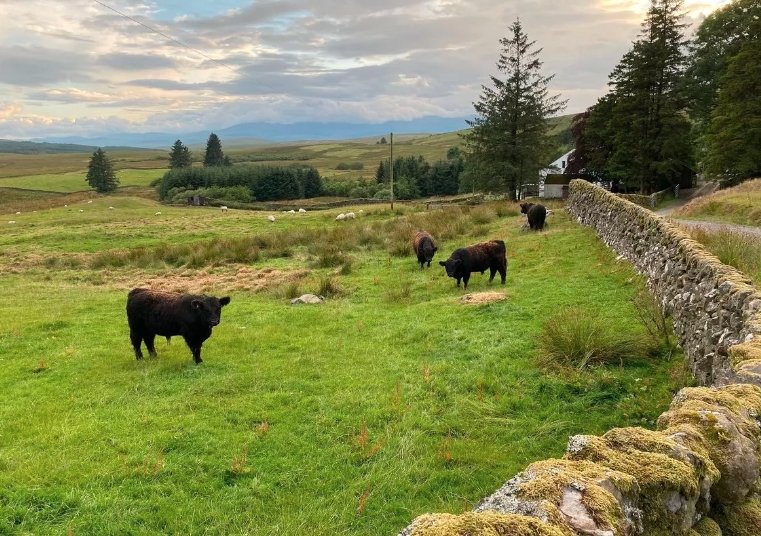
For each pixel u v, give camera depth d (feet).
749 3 139.74
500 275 45.68
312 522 15.97
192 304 28.78
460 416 21.72
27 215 140.56
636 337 25.76
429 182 302.66
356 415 22.43
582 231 59.21
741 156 113.70
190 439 20.76
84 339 36.35
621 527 6.78
